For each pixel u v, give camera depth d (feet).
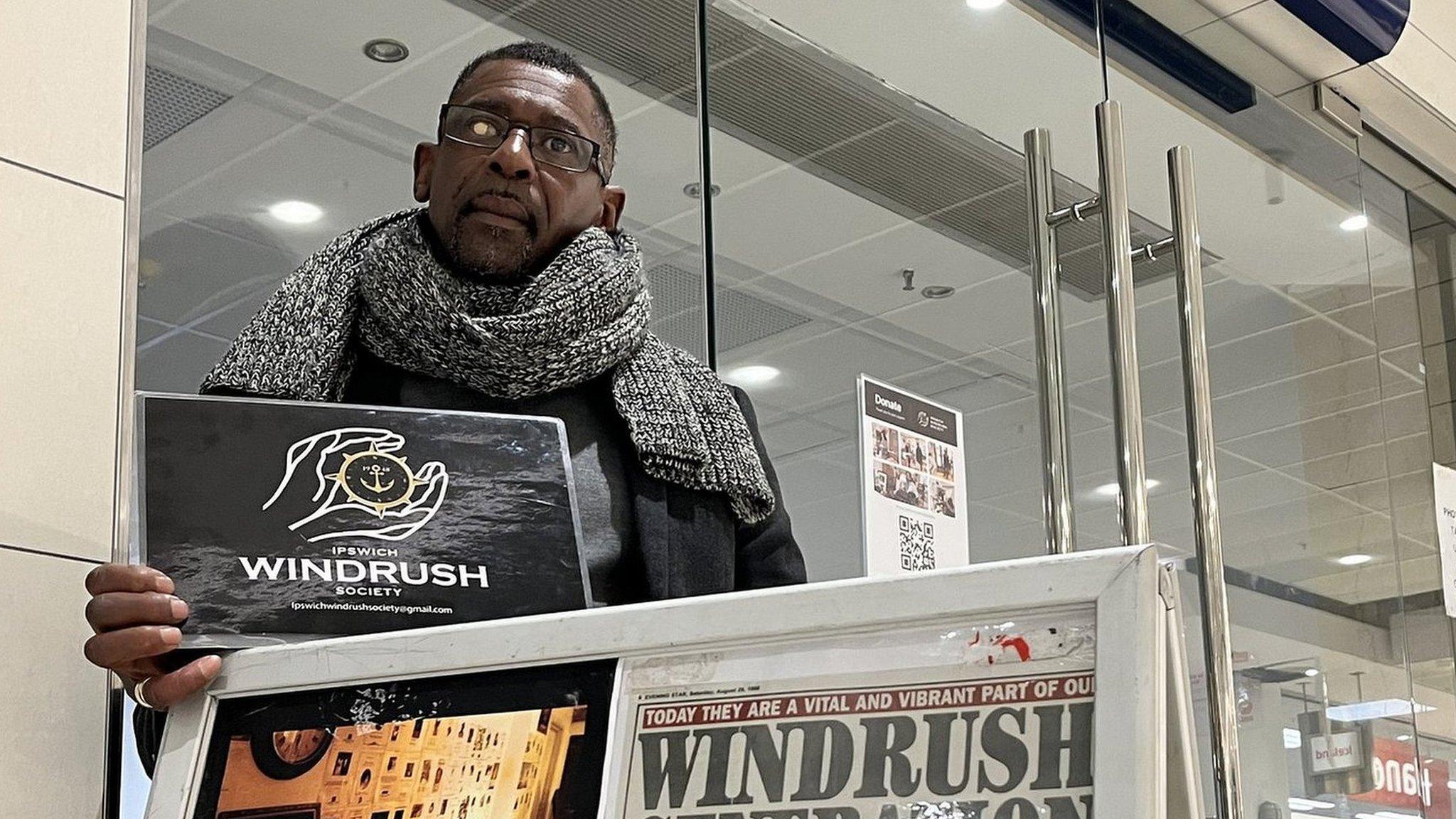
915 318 5.82
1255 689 6.58
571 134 4.57
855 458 5.49
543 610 3.42
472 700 2.73
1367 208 8.39
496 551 3.45
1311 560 7.02
